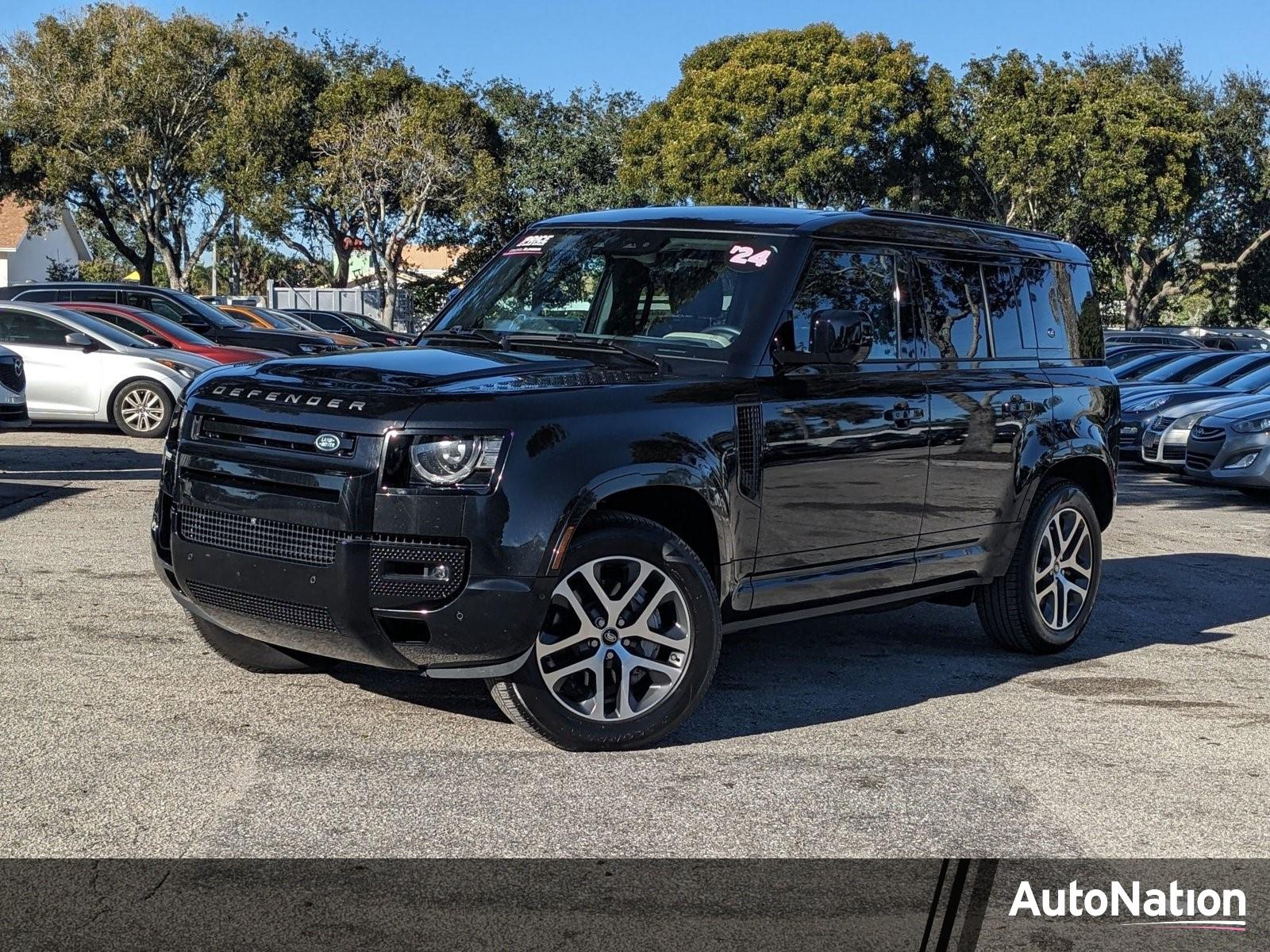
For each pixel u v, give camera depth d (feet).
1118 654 22.50
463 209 153.28
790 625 23.66
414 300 177.37
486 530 14.42
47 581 24.09
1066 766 16.02
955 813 14.29
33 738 15.55
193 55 145.59
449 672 14.76
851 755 16.14
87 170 143.13
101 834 12.88
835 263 18.37
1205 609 26.71
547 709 15.28
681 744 16.31
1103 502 23.34
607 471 15.05
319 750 15.47
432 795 14.20
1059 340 22.34
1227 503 45.60
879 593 18.97
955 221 20.92
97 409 51.83
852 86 143.54
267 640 15.78
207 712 16.75
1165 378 66.95
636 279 18.29
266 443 15.21
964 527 20.03
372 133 150.82
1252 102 164.25
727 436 16.34
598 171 178.09
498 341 18.12
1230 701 19.48
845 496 17.92
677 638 15.93
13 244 168.25
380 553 14.43
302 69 157.48
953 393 19.52
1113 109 145.79
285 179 154.40
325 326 99.19
